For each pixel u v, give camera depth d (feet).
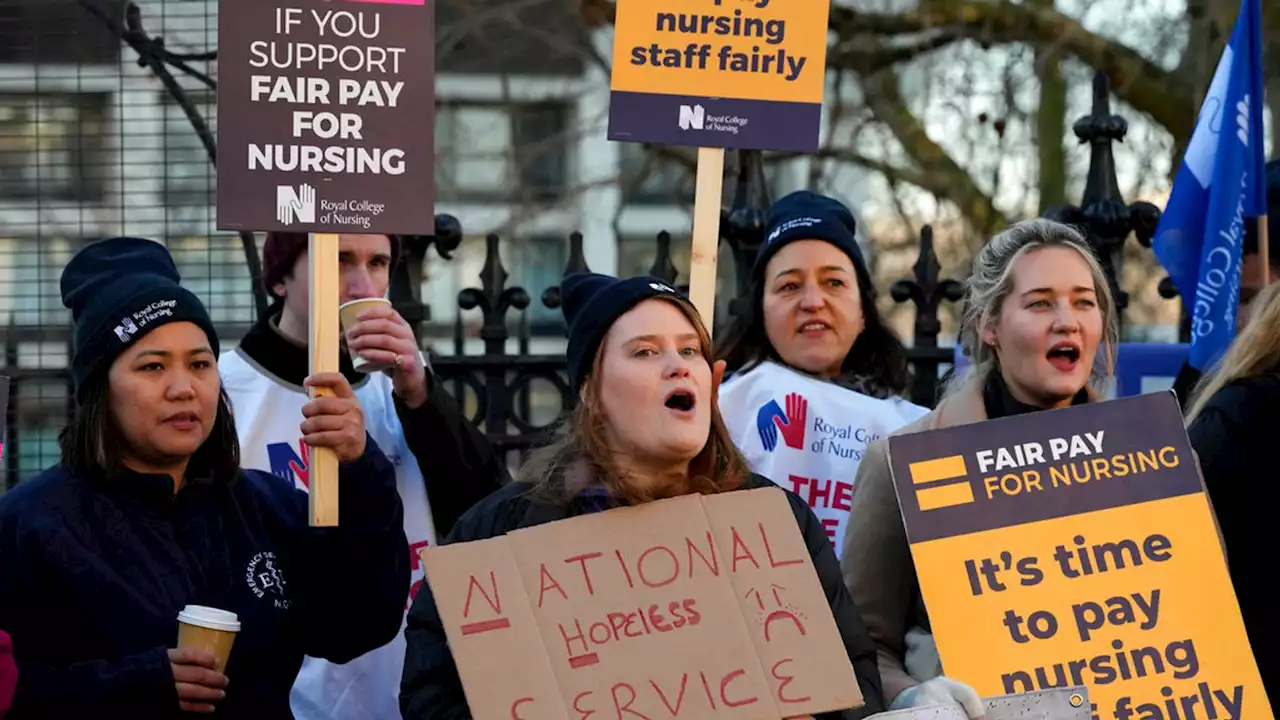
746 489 14.64
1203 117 22.52
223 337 28.50
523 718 13.24
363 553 16.58
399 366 18.70
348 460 16.62
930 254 26.30
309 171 17.11
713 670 13.64
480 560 13.70
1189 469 15.60
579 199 61.46
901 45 47.32
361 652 16.94
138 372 15.90
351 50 17.26
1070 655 14.96
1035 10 44.73
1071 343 16.51
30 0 28.32
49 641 15.39
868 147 56.54
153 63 27.25
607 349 14.44
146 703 14.78
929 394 26.09
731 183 31.30
